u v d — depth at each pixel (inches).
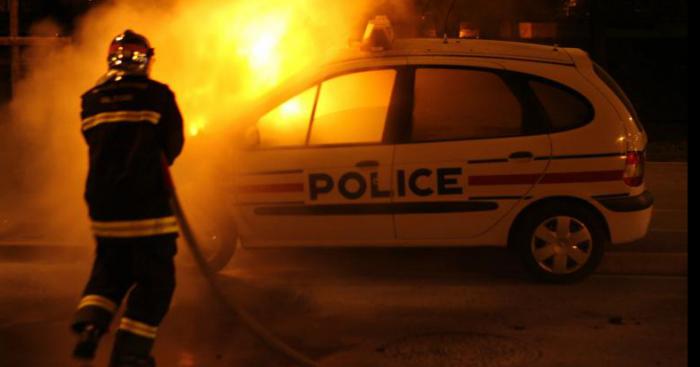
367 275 304.3
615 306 265.9
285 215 287.1
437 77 286.8
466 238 285.4
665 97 794.2
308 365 199.8
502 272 307.1
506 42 303.4
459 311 260.8
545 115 283.9
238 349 226.1
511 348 227.0
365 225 285.1
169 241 189.8
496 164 282.0
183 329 242.2
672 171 541.3
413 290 284.5
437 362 216.4
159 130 190.2
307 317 255.0
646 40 797.9
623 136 282.8
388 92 286.2
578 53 295.7
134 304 189.3
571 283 287.9
